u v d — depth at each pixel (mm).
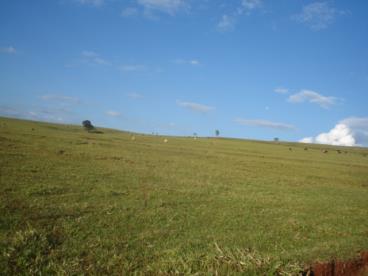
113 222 13711
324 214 19969
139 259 10102
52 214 13703
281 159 62188
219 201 20312
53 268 8906
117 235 12242
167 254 10555
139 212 15672
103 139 64875
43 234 11031
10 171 21250
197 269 9133
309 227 16328
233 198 21641
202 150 65000
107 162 31172
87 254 10188
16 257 9211
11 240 10211
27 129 64625
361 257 11656
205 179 28562
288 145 143125
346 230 16375
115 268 9359
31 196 16219
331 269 10633
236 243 12602
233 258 9719
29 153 29719
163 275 8891
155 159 39062
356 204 24875
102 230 12594
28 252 9508
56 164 26141
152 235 12609
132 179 24109
